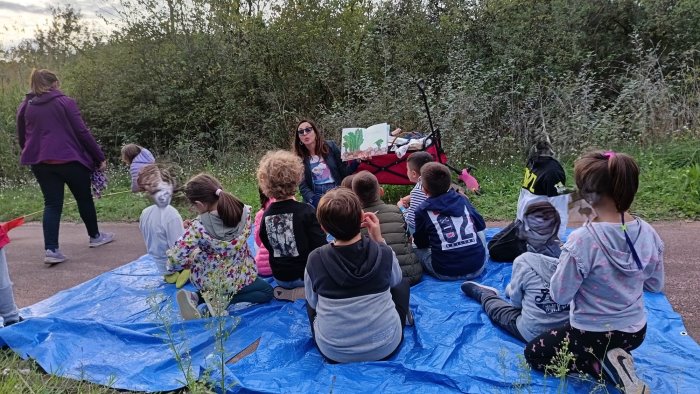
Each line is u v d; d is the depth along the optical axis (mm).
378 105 8633
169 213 4363
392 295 3164
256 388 2680
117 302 4109
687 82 8125
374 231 3443
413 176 4773
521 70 9016
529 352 2717
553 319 2854
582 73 8312
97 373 2994
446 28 9766
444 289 3922
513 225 4355
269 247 3842
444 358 2961
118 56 10938
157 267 4645
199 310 3648
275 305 3758
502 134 8391
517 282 3018
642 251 2352
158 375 2953
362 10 10312
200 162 9789
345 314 2881
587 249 2350
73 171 5434
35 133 5270
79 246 6031
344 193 2926
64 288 4715
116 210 7586
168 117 10672
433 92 8977
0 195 8969
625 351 2447
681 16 9250
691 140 7262
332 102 10180
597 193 2352
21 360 3180
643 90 7914
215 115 10617
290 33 10203
